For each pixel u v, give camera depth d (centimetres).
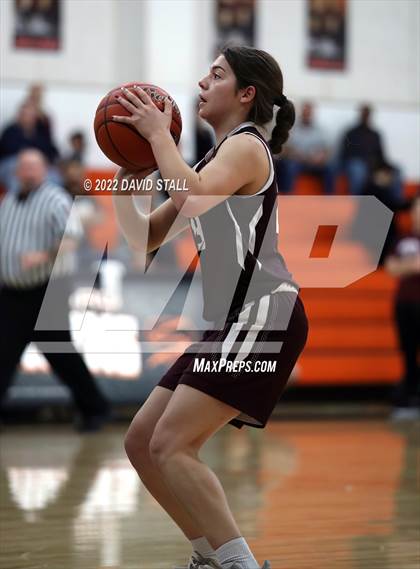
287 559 671
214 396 527
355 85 2211
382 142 2044
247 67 556
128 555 678
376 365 1695
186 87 2084
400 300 1516
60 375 1312
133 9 2069
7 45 2005
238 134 541
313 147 1977
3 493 912
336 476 1018
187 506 530
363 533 754
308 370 1659
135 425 571
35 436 1307
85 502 871
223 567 529
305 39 2177
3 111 1936
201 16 2100
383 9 2216
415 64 2234
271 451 1198
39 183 1249
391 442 1277
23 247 1232
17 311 1248
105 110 547
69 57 2041
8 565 647
